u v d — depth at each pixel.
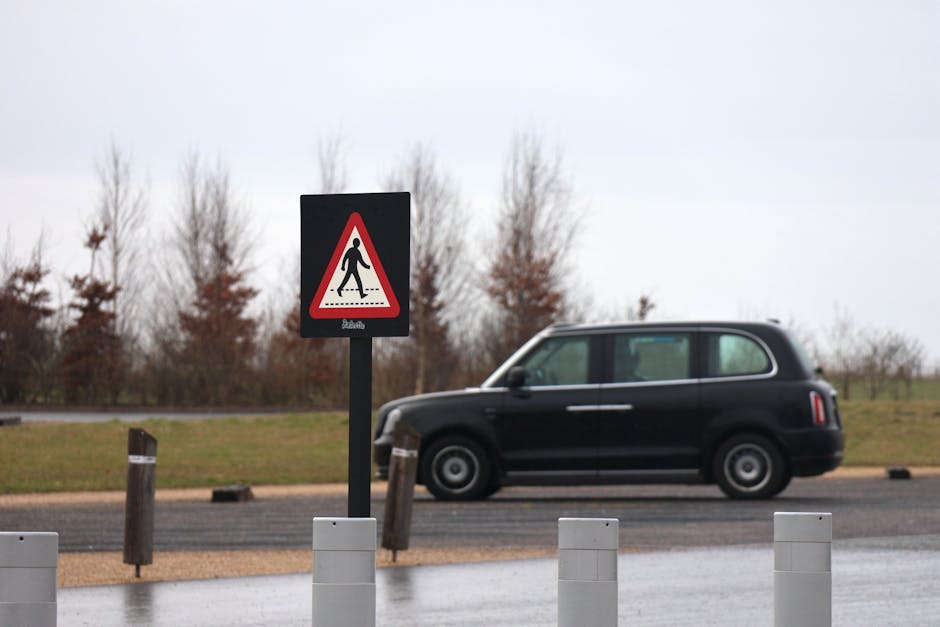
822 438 35.50
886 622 17.52
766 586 20.88
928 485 41.00
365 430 16.70
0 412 90.19
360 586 13.54
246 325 104.62
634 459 36.31
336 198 16.78
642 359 36.66
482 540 27.56
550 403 36.78
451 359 98.31
